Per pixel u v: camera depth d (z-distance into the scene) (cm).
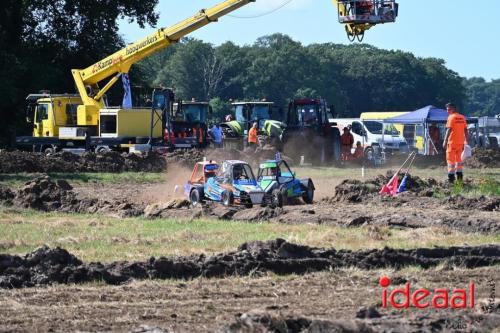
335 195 9138
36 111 15862
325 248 5478
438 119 16338
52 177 11981
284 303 4222
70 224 7131
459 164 9388
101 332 3691
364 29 11031
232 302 4256
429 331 3519
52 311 4056
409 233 6512
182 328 3738
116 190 10594
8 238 6228
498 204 7869
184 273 4900
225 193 8369
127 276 4809
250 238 6225
